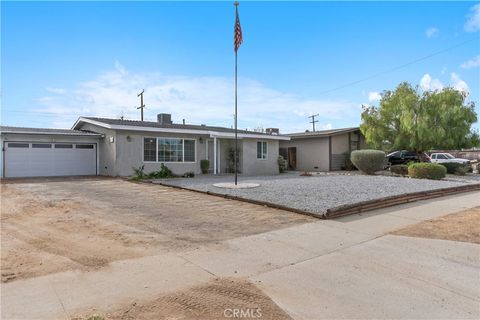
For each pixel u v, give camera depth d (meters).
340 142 25.91
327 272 4.25
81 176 17.08
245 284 3.84
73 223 6.78
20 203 8.95
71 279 3.91
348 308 3.29
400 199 9.34
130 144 16.86
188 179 15.73
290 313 3.19
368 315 3.16
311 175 19.44
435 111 21.33
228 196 10.04
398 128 22.66
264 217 7.52
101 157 18.03
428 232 6.26
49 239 5.63
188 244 5.41
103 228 6.39
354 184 13.26
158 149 17.84
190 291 3.62
